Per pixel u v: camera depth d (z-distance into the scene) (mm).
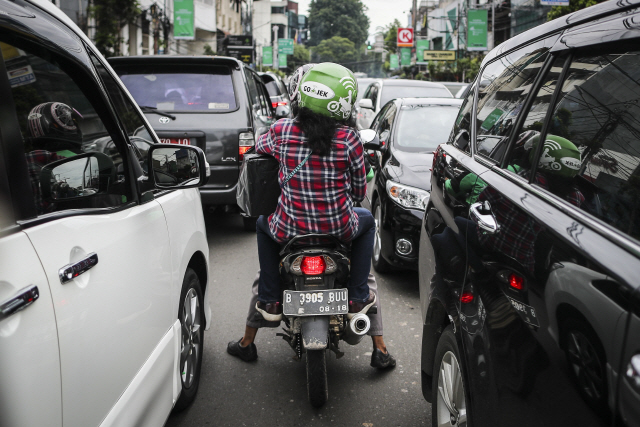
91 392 1783
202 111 6430
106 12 18672
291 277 3010
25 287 1459
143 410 2217
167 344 2562
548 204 1710
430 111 6449
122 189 2402
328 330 3088
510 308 1744
